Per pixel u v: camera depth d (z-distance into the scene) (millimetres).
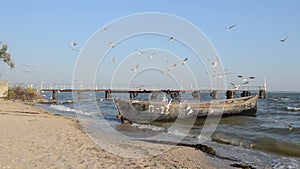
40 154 9734
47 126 17047
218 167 10719
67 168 8344
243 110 29703
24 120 19281
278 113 36594
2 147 10359
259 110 38219
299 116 33531
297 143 15750
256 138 17234
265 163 11711
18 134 13367
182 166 10234
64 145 11625
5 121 18047
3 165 8141
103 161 9547
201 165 10805
